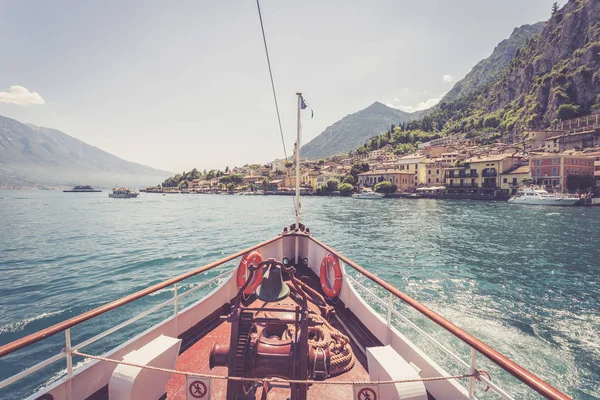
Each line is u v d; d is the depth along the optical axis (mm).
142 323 11734
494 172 87688
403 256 23922
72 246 29391
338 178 134000
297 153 7859
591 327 11602
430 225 41281
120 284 17375
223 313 5520
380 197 101375
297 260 7996
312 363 2707
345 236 33594
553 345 10328
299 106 7770
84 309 13766
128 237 34875
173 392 3668
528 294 15227
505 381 8367
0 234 36500
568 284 16891
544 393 1771
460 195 89250
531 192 71312
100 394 3318
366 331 4781
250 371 2617
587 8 143000
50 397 2826
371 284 16297
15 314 13289
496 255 24125
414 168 115750
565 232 34562
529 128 131125
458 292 15414
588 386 8414
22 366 9305
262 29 4344
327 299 5871
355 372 4043
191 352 4504
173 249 27828
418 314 12344
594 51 127500
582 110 118500
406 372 2928
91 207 87750
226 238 34250
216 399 3605
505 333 11117
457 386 3000
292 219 51594
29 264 22344
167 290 15453
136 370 3098
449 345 9992
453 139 165625
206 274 18719
